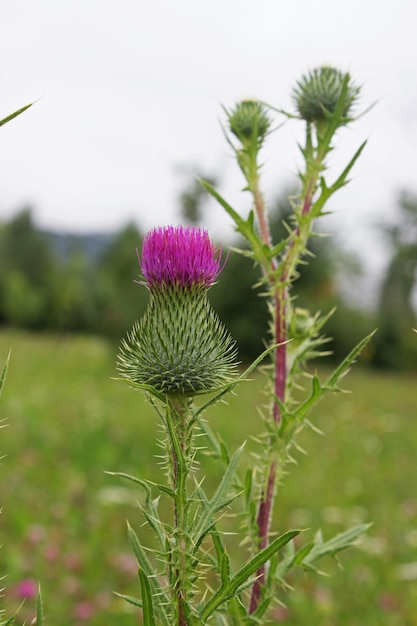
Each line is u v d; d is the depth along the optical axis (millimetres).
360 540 2084
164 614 1521
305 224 2297
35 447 9219
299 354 2293
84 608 4809
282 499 7688
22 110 1208
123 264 35375
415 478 9008
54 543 5922
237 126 2590
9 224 58875
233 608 1849
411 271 30484
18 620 4648
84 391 15055
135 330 1879
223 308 24203
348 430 12250
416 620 5031
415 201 30125
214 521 1506
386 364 29672
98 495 7113
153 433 10438
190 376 1647
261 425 11273
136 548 1620
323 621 5059
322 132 2568
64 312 49750
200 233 1969
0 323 50562
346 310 27656
